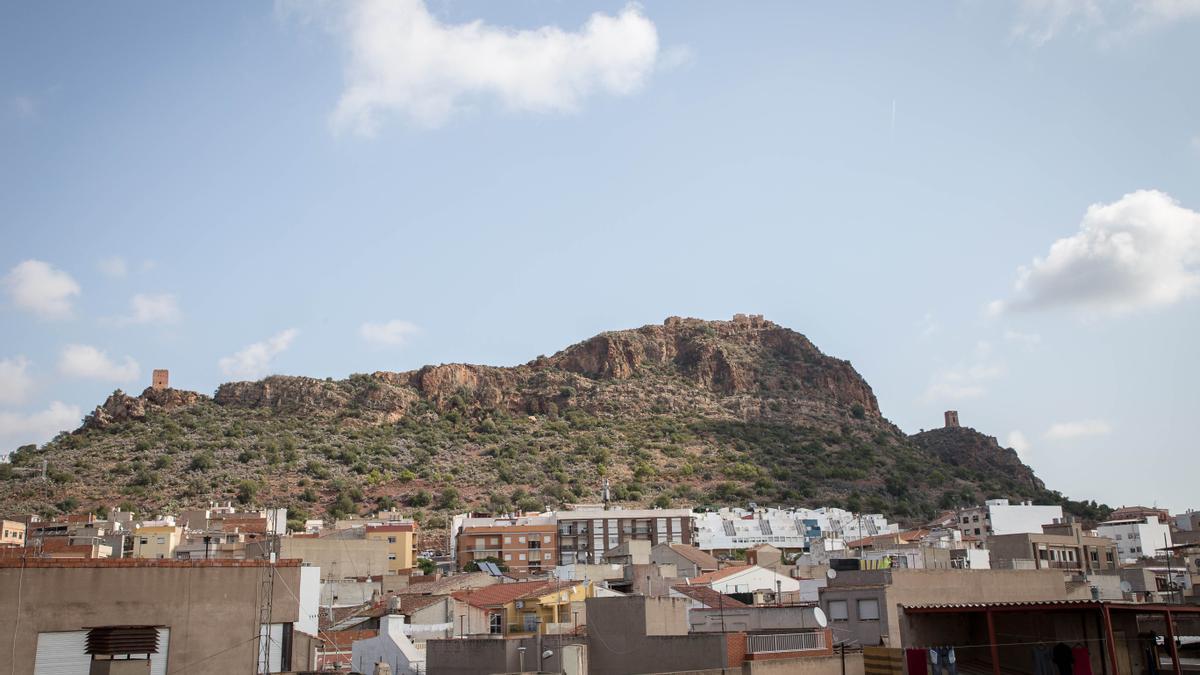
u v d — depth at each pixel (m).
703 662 49.78
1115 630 52.97
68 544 151.25
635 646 52.25
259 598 45.03
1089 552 122.50
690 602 66.81
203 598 43.72
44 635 40.12
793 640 52.59
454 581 109.69
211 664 43.22
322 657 72.00
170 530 167.62
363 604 100.75
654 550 141.00
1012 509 180.12
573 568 109.56
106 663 39.84
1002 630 52.34
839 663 50.88
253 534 175.25
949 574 66.88
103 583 41.69
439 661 56.00
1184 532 164.50
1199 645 62.16
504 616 75.81
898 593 63.25
